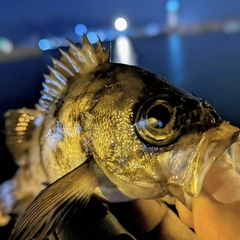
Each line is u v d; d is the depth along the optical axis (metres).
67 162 0.10
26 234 0.08
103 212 0.09
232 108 0.50
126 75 0.09
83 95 0.09
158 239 0.10
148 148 0.08
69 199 0.09
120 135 0.09
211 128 0.08
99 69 0.10
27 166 0.11
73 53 0.10
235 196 0.07
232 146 0.08
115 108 0.09
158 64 1.04
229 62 1.02
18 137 0.11
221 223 0.06
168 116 0.08
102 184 0.09
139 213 0.10
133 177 0.09
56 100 0.10
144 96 0.08
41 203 0.08
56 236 0.09
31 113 0.11
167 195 0.09
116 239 0.08
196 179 0.07
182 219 0.08
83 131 0.09
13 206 0.11
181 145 0.08
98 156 0.09
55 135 0.10
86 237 0.08
